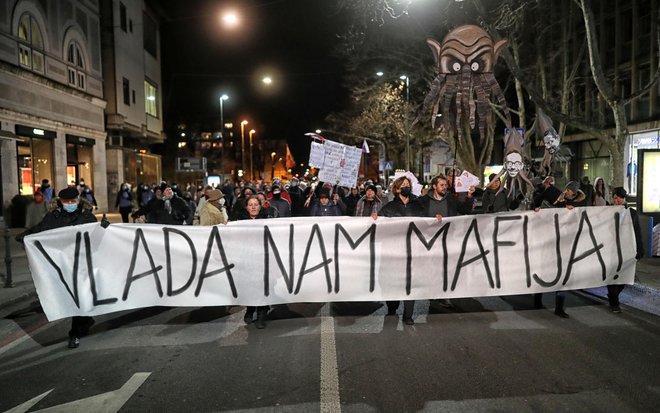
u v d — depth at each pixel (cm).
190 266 623
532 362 490
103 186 2662
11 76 1802
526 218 671
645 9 2450
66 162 2248
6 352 559
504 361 494
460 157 2717
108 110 2808
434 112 859
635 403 404
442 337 571
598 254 677
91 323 619
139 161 3388
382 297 649
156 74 3681
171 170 6272
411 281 653
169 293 620
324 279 645
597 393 421
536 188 1150
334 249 647
